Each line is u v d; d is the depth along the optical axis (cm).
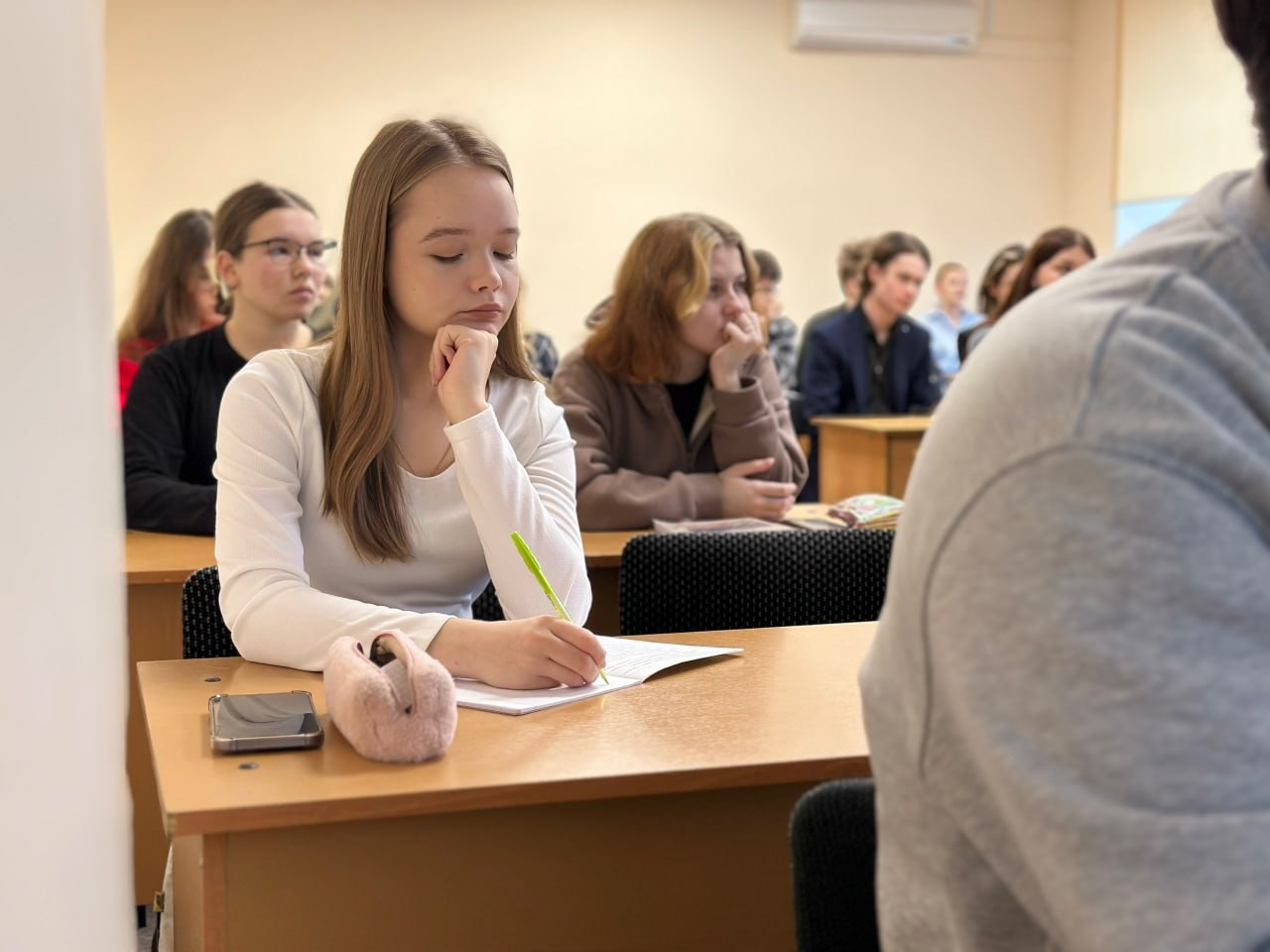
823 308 851
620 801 108
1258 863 54
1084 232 870
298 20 766
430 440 157
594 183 814
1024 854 61
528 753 107
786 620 180
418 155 150
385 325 152
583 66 807
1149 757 56
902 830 70
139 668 138
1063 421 60
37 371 53
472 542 157
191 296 398
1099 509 58
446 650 130
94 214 65
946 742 65
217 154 762
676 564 176
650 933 109
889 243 627
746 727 115
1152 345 60
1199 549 57
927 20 841
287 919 100
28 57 52
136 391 276
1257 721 56
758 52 830
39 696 52
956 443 64
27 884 50
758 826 111
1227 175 69
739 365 268
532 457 168
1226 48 67
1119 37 829
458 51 789
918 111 855
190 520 253
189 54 755
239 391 151
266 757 106
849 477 505
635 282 264
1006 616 60
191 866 114
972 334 475
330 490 151
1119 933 55
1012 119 871
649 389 266
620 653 141
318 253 288
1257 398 60
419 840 103
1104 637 57
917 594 65
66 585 56
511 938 106
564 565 152
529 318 812
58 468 55
